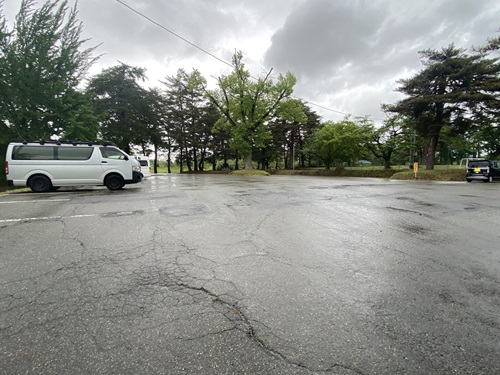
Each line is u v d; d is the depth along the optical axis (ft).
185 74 107.55
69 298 6.54
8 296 6.57
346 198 24.62
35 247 10.25
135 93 95.71
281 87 82.94
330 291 7.00
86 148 30.25
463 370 4.42
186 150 134.21
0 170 44.37
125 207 18.86
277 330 5.40
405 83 69.97
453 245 11.01
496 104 57.52
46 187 28.84
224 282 7.48
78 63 55.93
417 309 6.16
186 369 4.45
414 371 4.40
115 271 8.15
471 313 6.00
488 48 61.52
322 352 4.83
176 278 7.71
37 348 4.84
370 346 4.96
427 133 71.56
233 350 4.87
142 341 5.06
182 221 14.65
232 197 24.50
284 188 33.81
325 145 97.19
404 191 31.09
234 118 91.81
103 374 4.31
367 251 10.19
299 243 11.05
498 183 49.32
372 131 89.51
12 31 49.26
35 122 50.01
